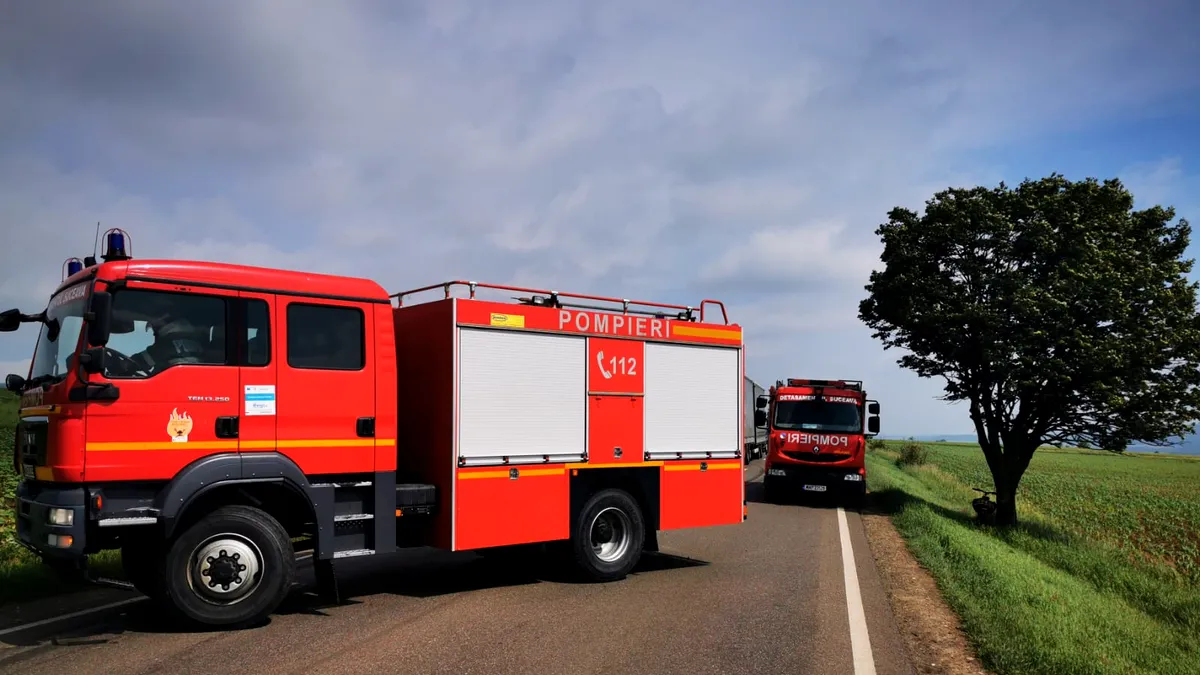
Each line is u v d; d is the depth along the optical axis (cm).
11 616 702
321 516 722
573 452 919
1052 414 1938
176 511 637
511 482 857
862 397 2069
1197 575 1744
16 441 741
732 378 1103
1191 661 809
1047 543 1688
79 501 613
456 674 548
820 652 637
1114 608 1063
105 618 696
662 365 1023
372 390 762
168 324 663
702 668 584
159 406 646
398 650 605
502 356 863
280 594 680
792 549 1197
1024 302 1759
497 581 906
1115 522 2527
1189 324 1825
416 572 954
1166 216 1942
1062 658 631
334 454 734
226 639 630
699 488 1052
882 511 1847
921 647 663
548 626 694
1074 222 1811
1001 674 598
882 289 1989
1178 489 3950
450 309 832
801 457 1992
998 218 1797
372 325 770
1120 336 1786
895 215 2020
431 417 842
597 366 952
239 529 666
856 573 998
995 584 918
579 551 906
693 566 1037
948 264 1959
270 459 691
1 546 980
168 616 698
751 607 793
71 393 615
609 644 639
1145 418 1831
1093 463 6981
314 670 549
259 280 710
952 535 1323
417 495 800
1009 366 1812
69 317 669
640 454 989
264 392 698
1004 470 1981
